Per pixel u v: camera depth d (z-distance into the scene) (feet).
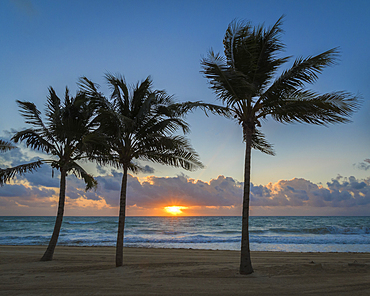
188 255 43.65
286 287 19.39
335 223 193.36
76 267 29.78
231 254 45.52
